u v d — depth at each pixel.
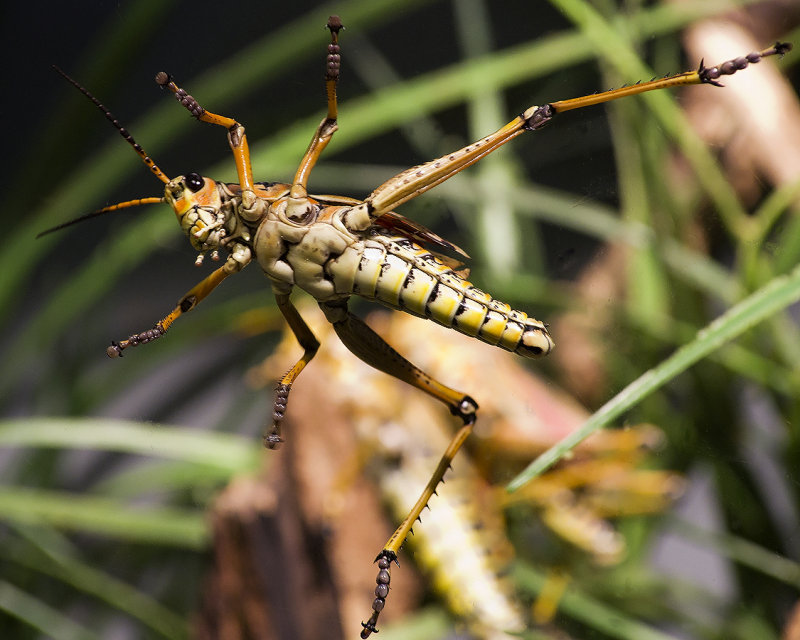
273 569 0.57
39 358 0.93
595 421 0.43
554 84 0.70
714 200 0.55
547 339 0.42
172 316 0.42
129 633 0.87
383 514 0.55
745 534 0.58
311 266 0.41
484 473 0.55
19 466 0.87
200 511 0.78
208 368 0.91
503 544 0.54
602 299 0.59
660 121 0.56
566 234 0.61
